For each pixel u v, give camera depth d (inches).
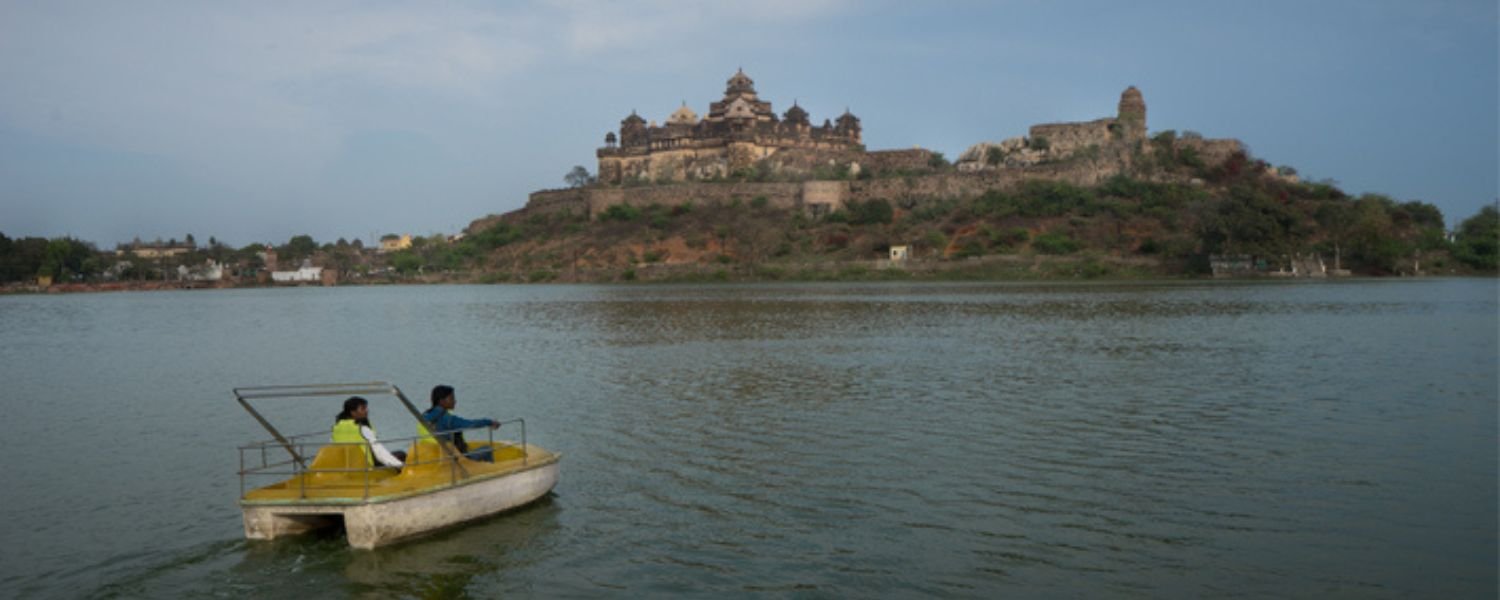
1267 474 688.4
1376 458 730.2
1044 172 5748.0
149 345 1909.4
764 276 5098.4
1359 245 4581.7
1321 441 789.9
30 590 518.0
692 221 6067.9
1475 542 543.5
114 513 652.1
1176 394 1031.6
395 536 564.7
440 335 1990.7
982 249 5036.9
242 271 7062.0
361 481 603.5
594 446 807.7
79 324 2618.1
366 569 531.5
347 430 618.5
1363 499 625.3
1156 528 573.9
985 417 912.3
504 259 6299.2
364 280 6560.0
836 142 6953.7
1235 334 1673.2
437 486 579.2
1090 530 571.5
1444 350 1395.2
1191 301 2647.6
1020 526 579.8
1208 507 613.0
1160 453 754.8
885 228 5600.4
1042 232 5167.3
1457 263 4729.3
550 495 658.8
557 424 911.0
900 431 850.8
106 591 514.9
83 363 1579.7
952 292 3457.2
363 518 554.3
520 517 612.4
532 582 510.3
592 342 1724.9
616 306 2871.6
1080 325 1902.1
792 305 2758.4
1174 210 5177.2
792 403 1005.8
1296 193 5472.4
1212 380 1128.8
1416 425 848.9
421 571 528.1
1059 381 1134.4
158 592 513.3
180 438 904.3
